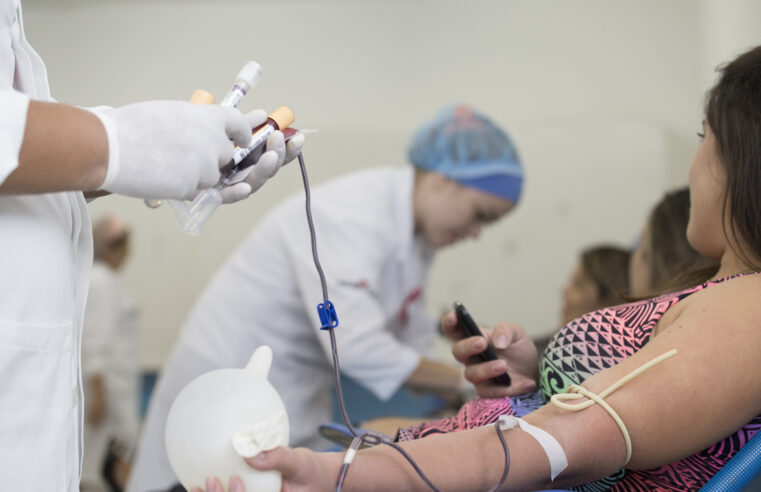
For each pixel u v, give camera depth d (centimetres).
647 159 402
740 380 68
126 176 56
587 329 86
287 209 201
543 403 91
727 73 88
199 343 196
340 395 67
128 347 344
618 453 66
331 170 411
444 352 362
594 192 403
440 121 212
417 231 216
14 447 60
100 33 428
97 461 335
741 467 67
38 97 73
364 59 427
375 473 61
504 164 208
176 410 57
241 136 67
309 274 186
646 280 155
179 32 428
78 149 54
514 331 105
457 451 64
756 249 83
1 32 67
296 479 56
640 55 415
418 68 425
